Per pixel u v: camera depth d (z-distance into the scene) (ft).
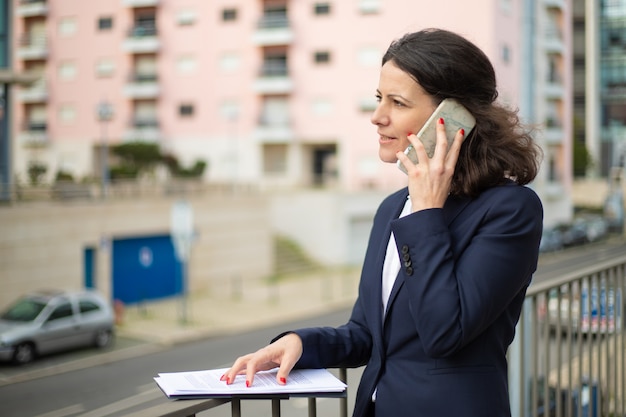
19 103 141.28
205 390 4.31
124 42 135.13
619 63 104.78
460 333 4.31
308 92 130.31
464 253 4.58
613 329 10.40
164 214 78.28
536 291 8.04
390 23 124.36
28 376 46.06
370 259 5.28
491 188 4.82
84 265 69.67
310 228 109.09
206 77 134.21
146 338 58.75
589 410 9.41
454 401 4.49
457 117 4.74
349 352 5.19
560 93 104.32
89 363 49.98
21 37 137.80
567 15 103.76
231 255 89.71
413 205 4.63
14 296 61.36
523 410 8.71
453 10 104.22
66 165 140.05
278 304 76.07
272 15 131.23
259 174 132.87
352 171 128.77
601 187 116.78
